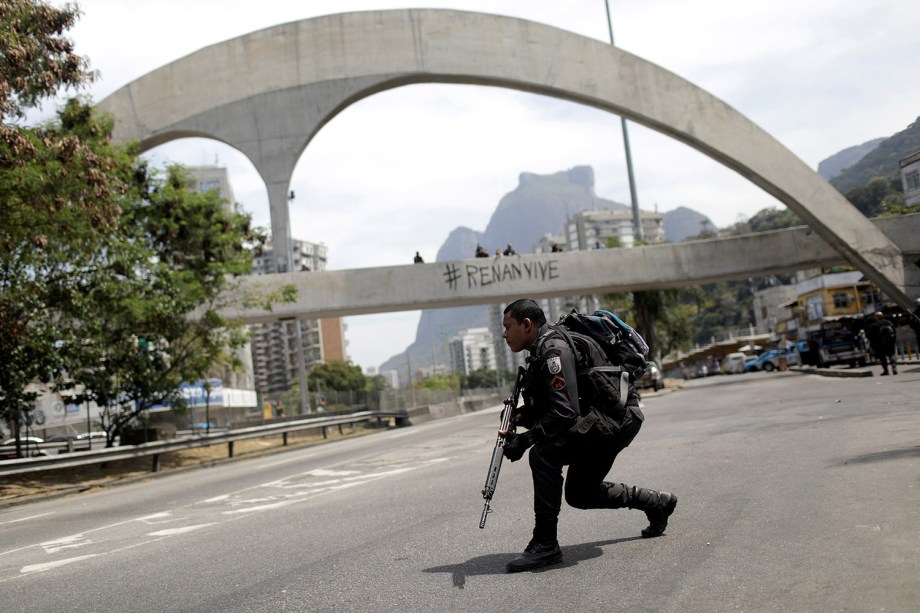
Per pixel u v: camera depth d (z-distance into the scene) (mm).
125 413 24609
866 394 16406
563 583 4121
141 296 22656
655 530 5031
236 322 25656
